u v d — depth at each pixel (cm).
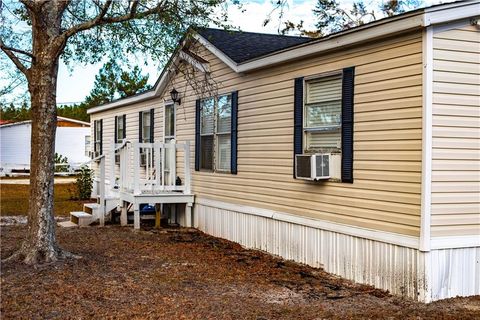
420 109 578
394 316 524
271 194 860
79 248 853
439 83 577
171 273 702
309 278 697
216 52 1012
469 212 596
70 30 720
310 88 769
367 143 654
